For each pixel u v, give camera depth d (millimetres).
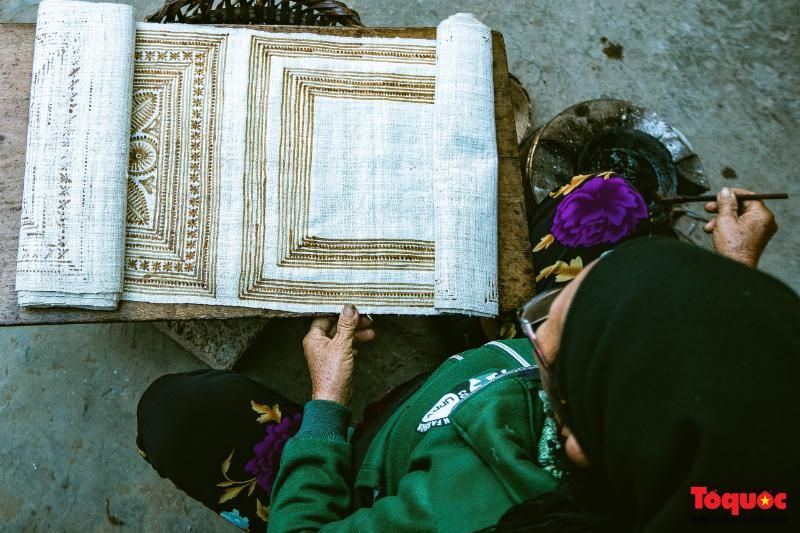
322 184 1262
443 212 1262
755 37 2014
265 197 1247
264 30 1306
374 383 1753
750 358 480
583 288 570
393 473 944
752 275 525
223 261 1227
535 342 647
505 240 1302
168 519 1670
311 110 1279
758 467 470
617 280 547
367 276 1249
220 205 1237
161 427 1234
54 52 1208
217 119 1255
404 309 1247
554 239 1255
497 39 1386
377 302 1245
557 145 1512
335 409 1118
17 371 1709
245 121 1258
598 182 1236
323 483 983
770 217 1115
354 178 1270
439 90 1301
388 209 1267
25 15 1902
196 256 1226
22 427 1685
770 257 1878
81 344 1723
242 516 1224
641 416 508
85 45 1212
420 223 1269
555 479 713
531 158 1501
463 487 756
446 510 747
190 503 1680
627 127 1543
